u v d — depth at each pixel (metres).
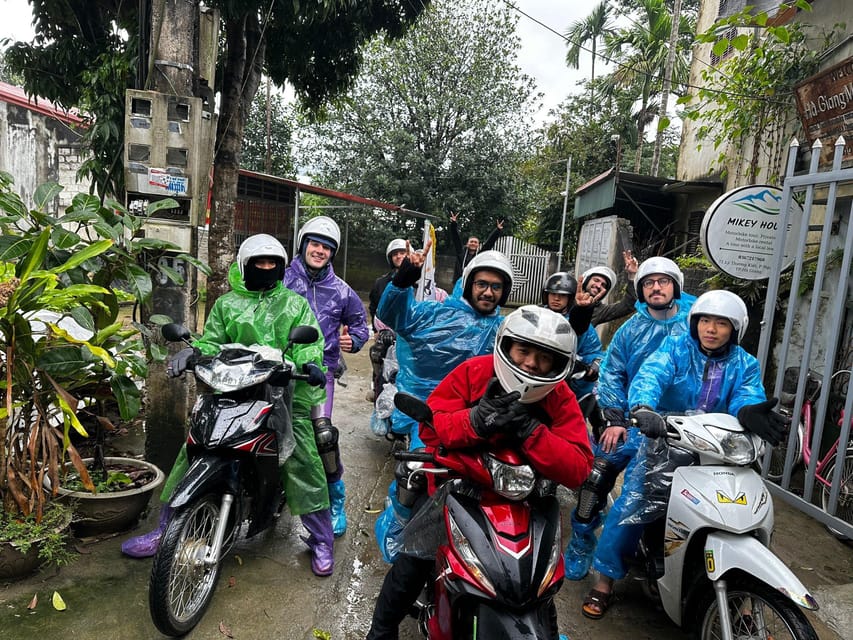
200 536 2.80
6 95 10.70
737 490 2.45
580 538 3.33
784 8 6.45
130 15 5.15
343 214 18.31
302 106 8.36
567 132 20.19
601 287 4.20
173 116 3.86
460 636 2.03
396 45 17.39
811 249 5.73
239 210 13.31
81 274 3.20
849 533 3.91
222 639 2.66
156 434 3.98
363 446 5.29
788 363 5.70
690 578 2.69
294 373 2.94
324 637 2.73
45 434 2.96
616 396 3.45
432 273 5.89
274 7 5.94
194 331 4.18
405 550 2.22
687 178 10.77
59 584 2.93
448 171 18.34
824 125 5.49
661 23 16.27
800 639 2.10
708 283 6.59
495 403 1.93
